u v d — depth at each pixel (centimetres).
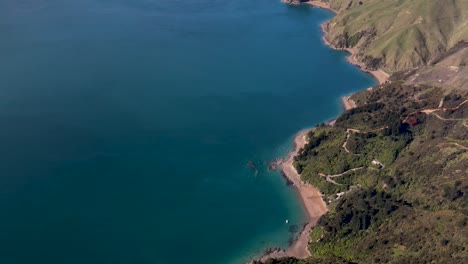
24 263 13888
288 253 14812
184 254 14625
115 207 16075
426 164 16375
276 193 17262
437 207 14275
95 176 17312
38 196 16225
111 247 14638
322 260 13062
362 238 14375
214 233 15425
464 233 12338
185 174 17838
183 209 16262
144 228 15388
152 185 17162
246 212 16350
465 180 14650
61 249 14425
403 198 15550
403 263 12269
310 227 15812
